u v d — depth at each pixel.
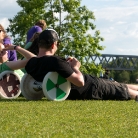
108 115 5.68
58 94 8.06
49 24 28.72
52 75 7.94
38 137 4.16
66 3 28.88
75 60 8.23
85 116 5.55
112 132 4.52
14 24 28.48
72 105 6.80
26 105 6.75
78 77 8.02
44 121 5.09
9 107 6.41
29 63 8.16
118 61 111.94
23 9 28.59
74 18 29.08
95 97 8.48
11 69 8.47
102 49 29.89
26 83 8.20
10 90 8.53
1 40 9.05
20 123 4.93
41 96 8.34
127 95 8.73
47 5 28.75
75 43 28.83
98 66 29.91
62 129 4.61
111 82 8.77
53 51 8.24
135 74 130.88
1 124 4.84
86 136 4.27
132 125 4.98
